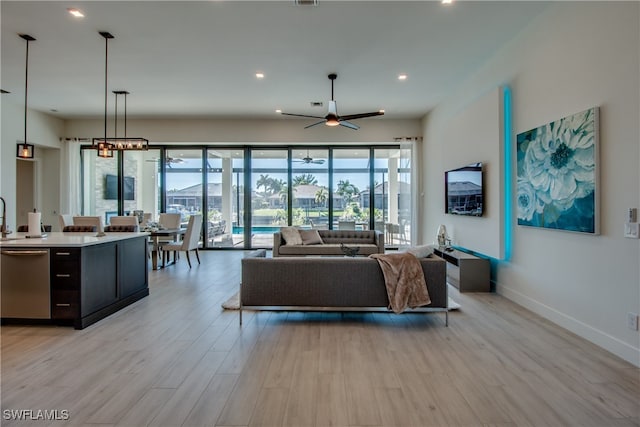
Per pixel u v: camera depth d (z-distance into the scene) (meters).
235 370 2.44
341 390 2.18
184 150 8.74
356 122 7.91
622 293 2.61
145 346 2.86
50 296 3.26
